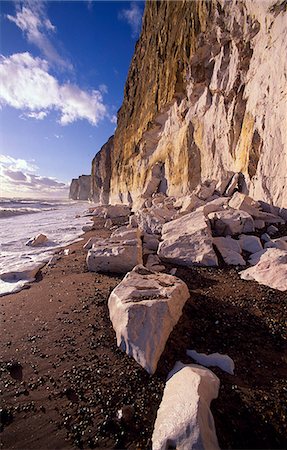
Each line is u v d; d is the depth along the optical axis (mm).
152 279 4133
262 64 9633
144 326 2998
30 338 3504
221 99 13867
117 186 40344
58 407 2363
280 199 8195
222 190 11555
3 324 3961
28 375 2799
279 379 2539
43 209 35438
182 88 19219
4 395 2539
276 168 8422
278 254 5441
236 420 2043
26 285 5871
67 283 5676
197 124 17359
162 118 24109
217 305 4004
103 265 6305
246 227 7375
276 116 8469
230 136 12336
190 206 10547
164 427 1928
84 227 14742
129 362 2844
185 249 6566
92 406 2342
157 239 8156
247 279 5102
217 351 2951
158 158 24562
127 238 7566
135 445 1969
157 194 20812
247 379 2521
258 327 3418
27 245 10500
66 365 2906
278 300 4121
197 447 1729
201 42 14438
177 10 20500
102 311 4027
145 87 28859
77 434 2096
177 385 2297
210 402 2146
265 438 1933
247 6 9789
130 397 2402
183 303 3758
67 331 3584
